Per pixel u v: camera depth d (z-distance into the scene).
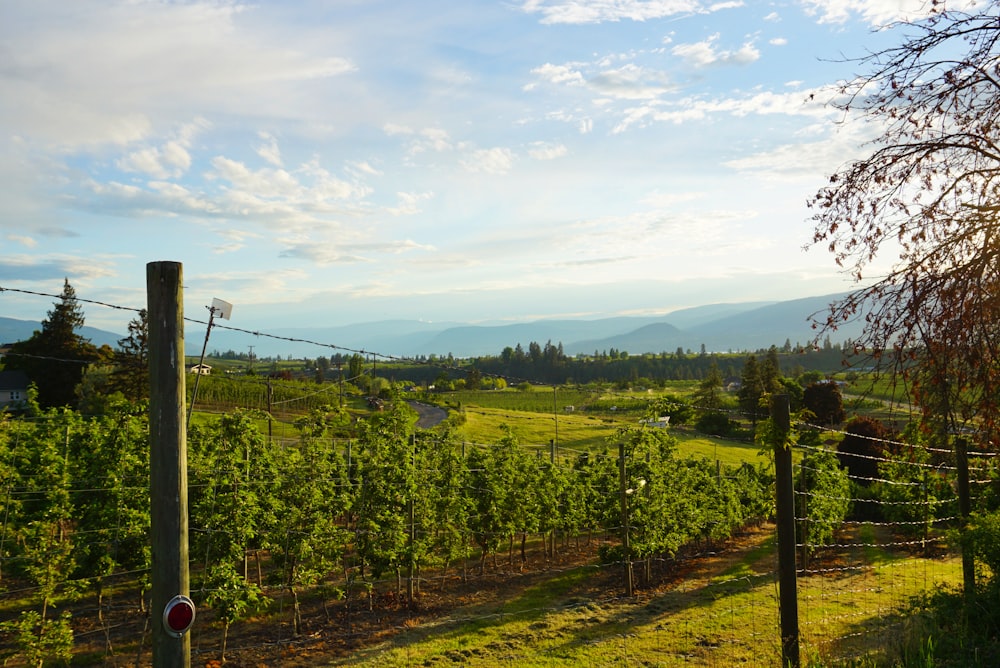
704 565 23.50
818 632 13.52
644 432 21.42
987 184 6.58
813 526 22.56
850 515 31.34
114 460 15.39
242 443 15.63
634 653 13.80
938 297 6.43
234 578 13.54
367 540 17.19
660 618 16.55
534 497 21.69
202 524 14.30
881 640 10.91
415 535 18.06
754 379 57.12
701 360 150.75
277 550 15.45
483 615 16.92
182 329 5.07
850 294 6.85
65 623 12.20
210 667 13.27
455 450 20.91
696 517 22.78
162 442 4.97
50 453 15.51
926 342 6.50
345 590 17.09
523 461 22.59
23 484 15.98
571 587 19.92
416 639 15.00
